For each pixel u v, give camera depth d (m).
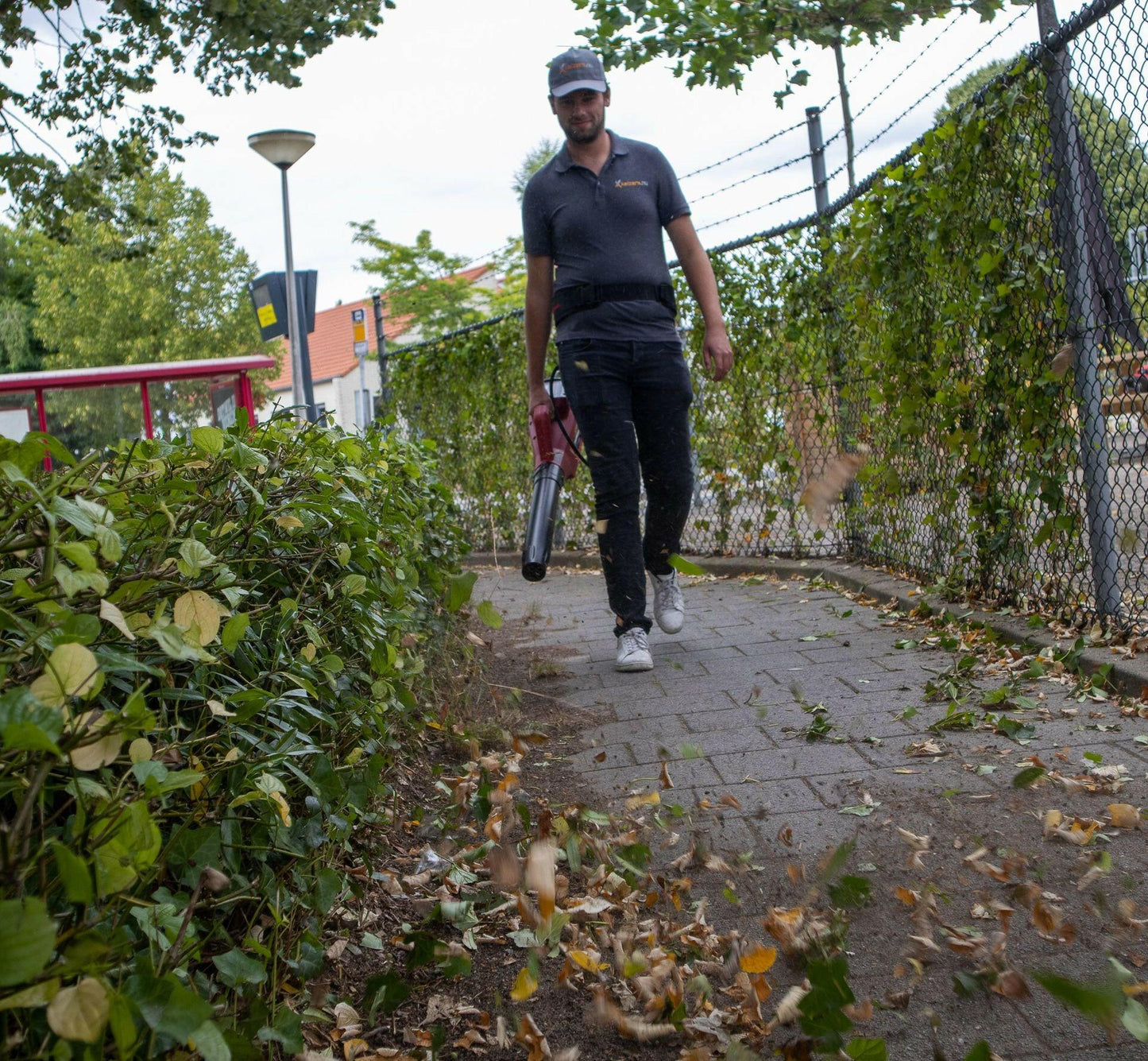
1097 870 2.21
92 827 1.20
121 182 9.83
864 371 5.87
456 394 10.65
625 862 2.18
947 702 3.64
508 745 3.59
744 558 7.66
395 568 2.91
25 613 1.38
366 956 2.17
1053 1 3.85
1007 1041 1.73
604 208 4.58
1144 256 3.51
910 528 5.81
